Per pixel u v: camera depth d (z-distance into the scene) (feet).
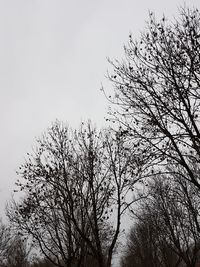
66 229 58.44
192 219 63.26
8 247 108.68
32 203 56.59
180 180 53.42
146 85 37.58
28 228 57.31
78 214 57.57
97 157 55.06
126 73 38.42
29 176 56.80
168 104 37.09
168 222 65.21
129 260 132.67
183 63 35.96
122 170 50.85
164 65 36.60
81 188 54.39
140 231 93.20
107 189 52.70
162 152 37.27
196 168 51.52
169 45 36.50
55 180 55.57
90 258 69.00
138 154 39.70
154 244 85.25
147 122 37.88
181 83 36.40
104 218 52.08
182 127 37.06
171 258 82.48
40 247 57.06
